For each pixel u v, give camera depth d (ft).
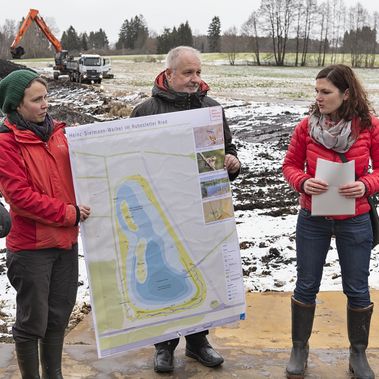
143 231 10.79
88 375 11.47
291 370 11.07
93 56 140.97
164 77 11.77
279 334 14.08
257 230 24.58
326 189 10.34
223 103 82.94
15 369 11.73
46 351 10.64
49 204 9.73
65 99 109.19
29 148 9.77
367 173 10.82
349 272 10.89
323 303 16.20
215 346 13.12
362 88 10.40
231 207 11.28
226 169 11.18
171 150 10.78
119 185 10.55
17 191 9.55
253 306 16.05
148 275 10.90
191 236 11.07
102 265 10.62
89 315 15.72
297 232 11.25
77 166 10.29
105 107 79.97
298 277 11.28
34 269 9.97
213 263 11.27
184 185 10.92
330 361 11.80
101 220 10.53
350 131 10.28
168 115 10.70
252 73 219.61
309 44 340.59
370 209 10.77
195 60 11.37
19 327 10.24
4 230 9.12
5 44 354.95
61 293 10.46
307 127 10.87
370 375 10.88
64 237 10.13
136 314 10.92
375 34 323.57
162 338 11.16
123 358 12.19
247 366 11.73
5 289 19.06
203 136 10.91
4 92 9.65
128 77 172.35
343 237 10.77
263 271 19.49
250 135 53.88
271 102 91.71
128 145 10.53
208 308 11.34
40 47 375.04
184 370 11.62
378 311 15.57
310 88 138.82
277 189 32.60
